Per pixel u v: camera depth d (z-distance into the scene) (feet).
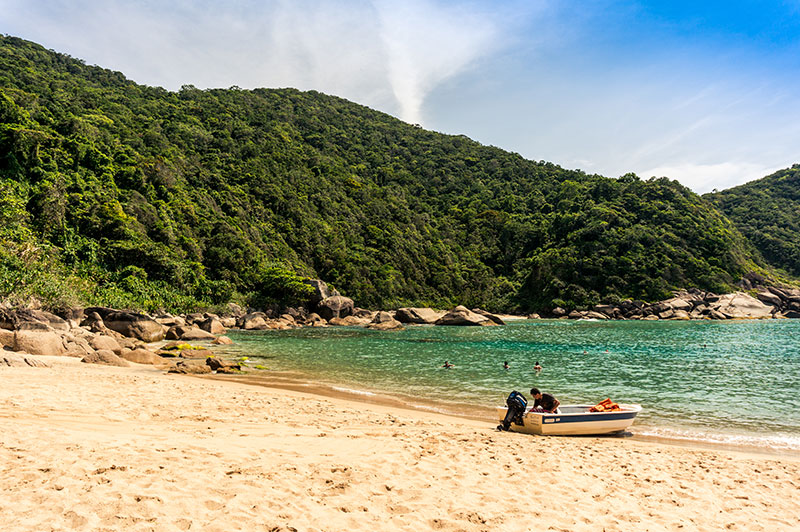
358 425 35.96
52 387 41.91
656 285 282.97
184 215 244.42
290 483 20.30
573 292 293.43
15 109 219.20
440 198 460.96
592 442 35.40
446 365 79.97
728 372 75.97
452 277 337.11
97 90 379.14
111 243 189.26
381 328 179.52
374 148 529.86
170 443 24.98
